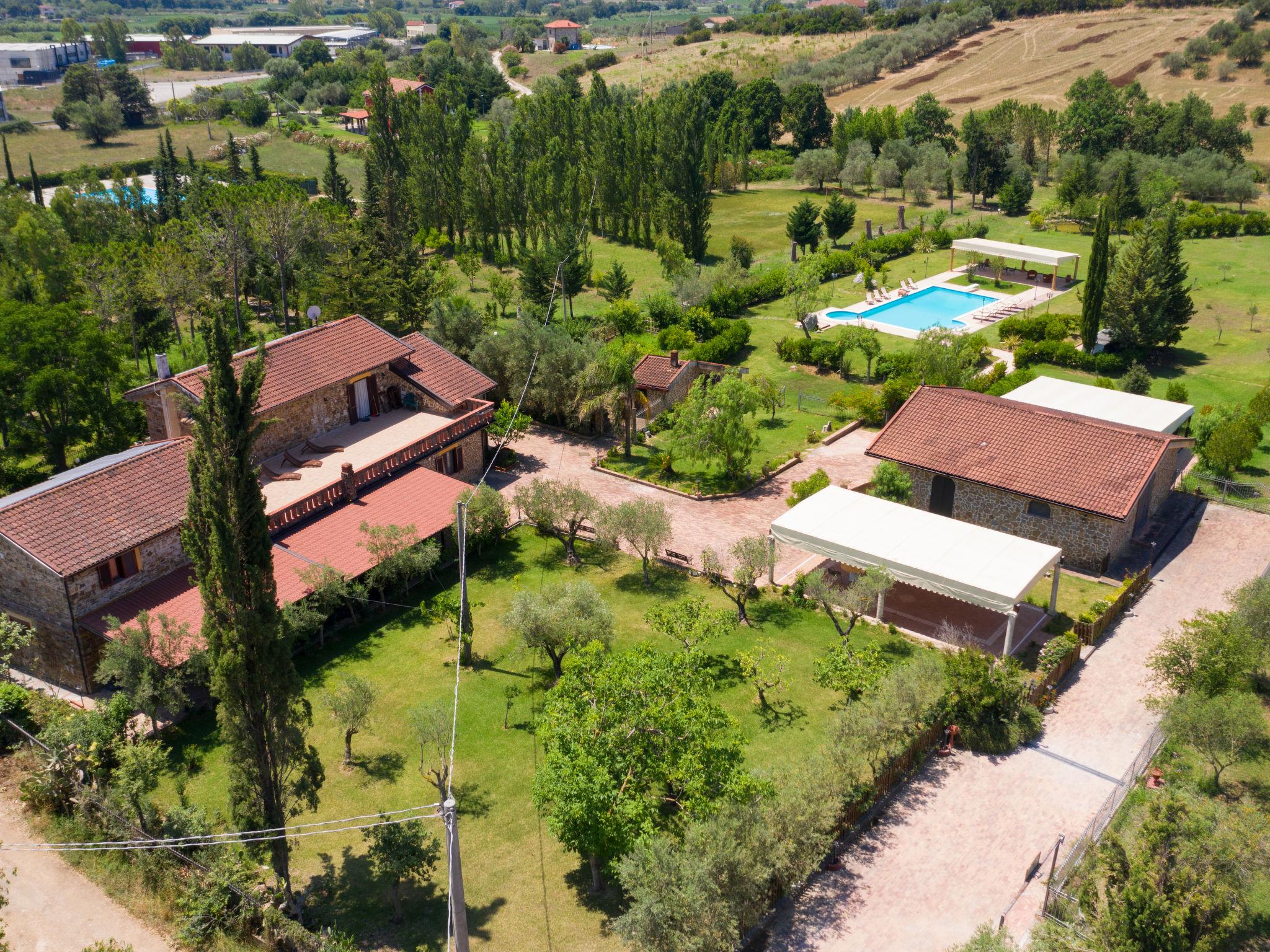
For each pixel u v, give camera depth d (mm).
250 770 25594
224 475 23750
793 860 25547
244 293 82625
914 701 30484
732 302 83625
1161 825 23344
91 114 169125
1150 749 32125
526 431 61188
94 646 36812
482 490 45969
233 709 24953
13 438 53312
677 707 27656
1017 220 117875
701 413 51469
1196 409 61906
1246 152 140250
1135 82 156750
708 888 22719
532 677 37125
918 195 127375
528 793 30938
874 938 25062
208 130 172000
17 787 31328
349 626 40938
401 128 115500
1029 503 45562
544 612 34812
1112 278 70500
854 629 40094
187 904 25594
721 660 37938
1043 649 37344
